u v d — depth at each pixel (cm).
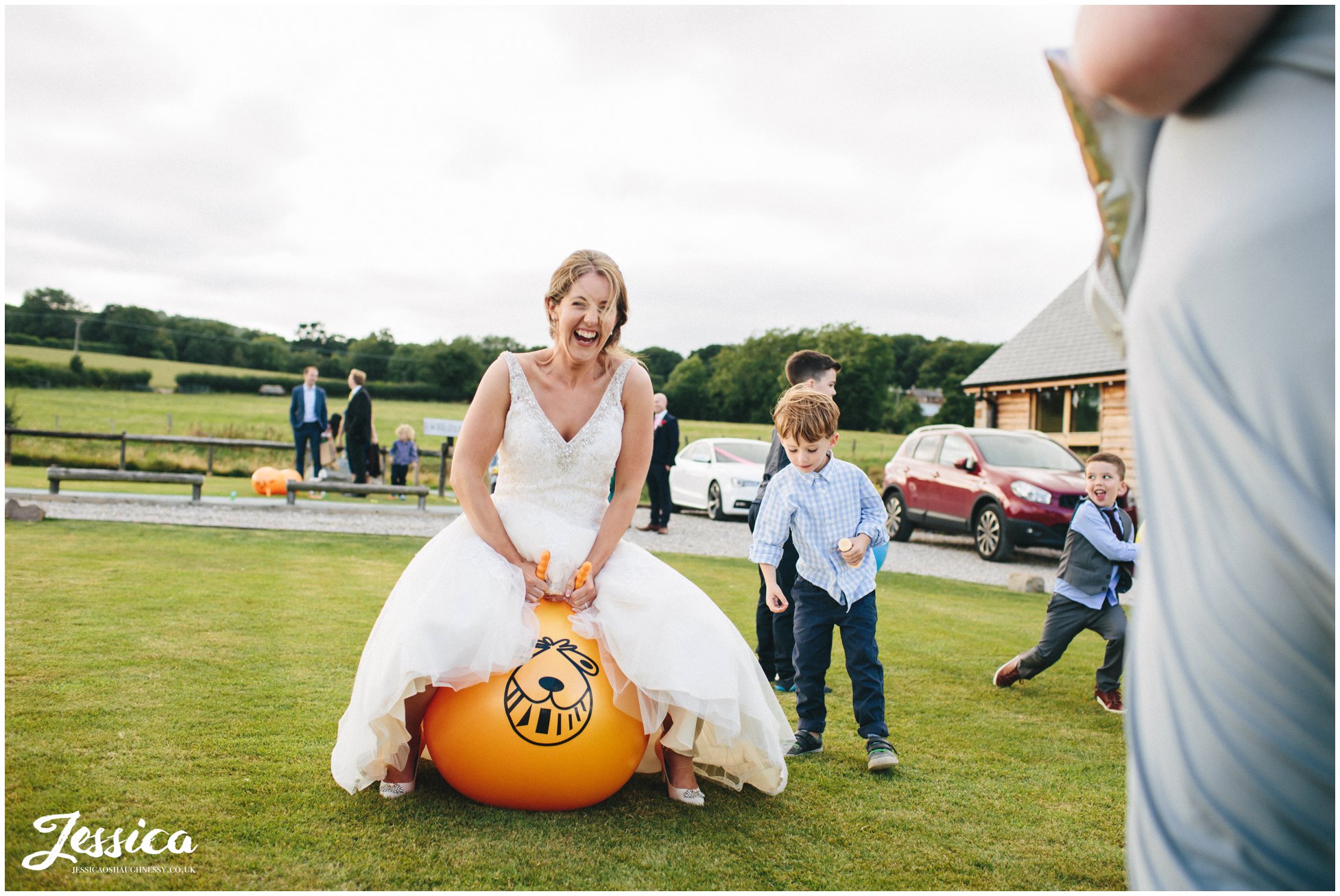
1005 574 1064
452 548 300
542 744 274
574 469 320
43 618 505
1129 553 439
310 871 234
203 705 368
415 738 296
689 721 296
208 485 1756
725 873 247
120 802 270
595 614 304
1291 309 99
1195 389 106
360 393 1510
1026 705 454
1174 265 109
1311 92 101
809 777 339
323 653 466
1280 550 100
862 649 362
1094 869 261
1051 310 2222
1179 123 113
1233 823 105
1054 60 122
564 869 243
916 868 258
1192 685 108
